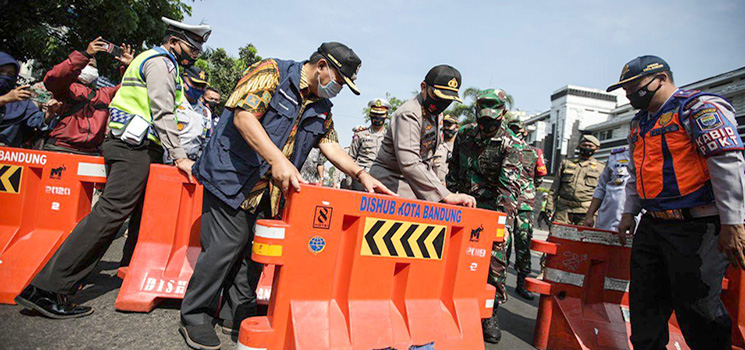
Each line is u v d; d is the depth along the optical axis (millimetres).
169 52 2721
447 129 5684
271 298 1744
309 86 2141
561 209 5887
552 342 2783
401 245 1891
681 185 2215
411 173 2518
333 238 1748
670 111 2281
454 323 2025
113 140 2414
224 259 2100
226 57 18672
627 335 2748
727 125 2012
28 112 4098
